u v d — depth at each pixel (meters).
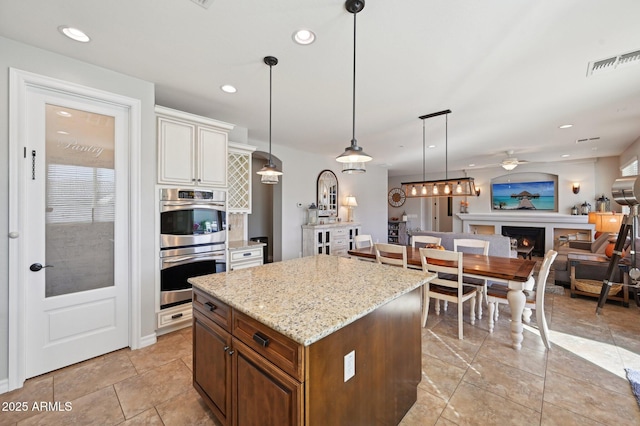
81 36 1.89
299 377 1.05
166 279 2.72
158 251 2.67
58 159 2.15
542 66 2.29
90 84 2.25
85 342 2.29
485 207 8.23
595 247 4.85
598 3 1.57
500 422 1.64
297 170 5.69
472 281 3.13
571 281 3.84
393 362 1.56
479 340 2.65
